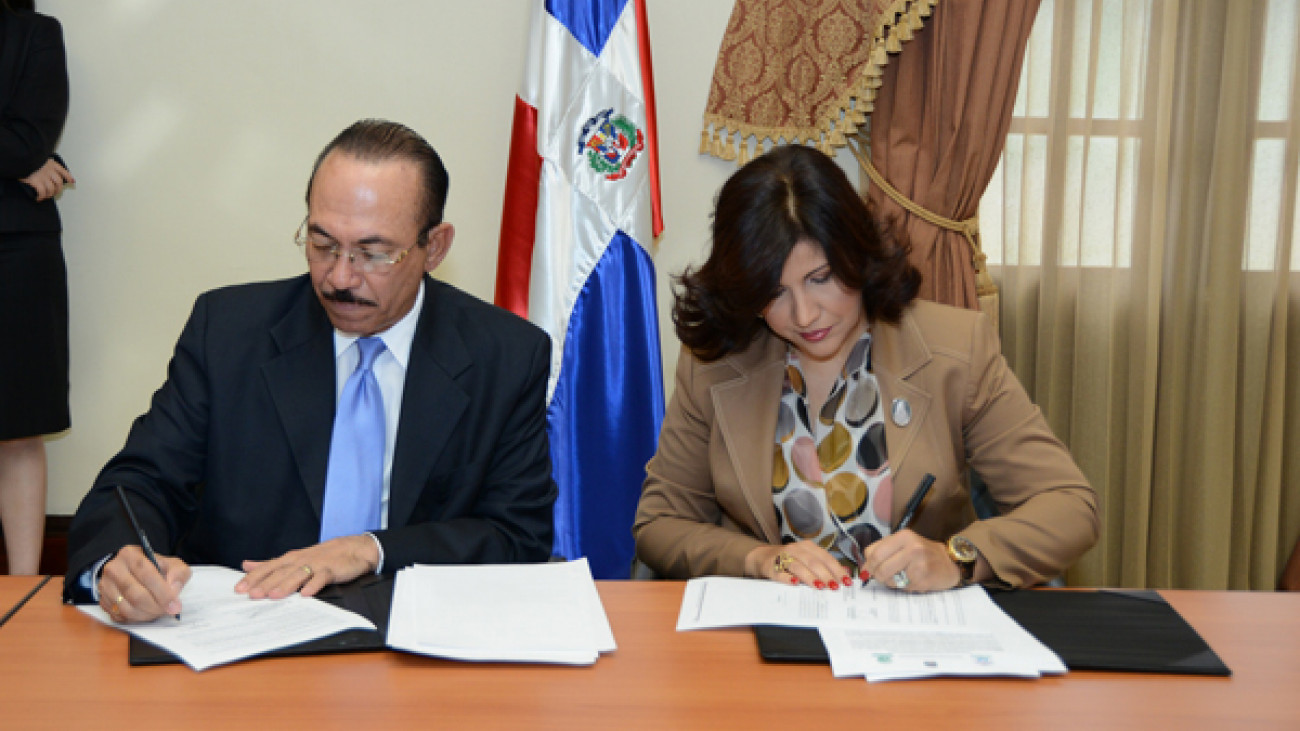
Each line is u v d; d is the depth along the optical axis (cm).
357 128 146
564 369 264
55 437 310
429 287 164
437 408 154
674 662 111
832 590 131
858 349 164
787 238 142
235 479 150
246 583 127
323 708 98
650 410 269
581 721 96
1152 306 291
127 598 115
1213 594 134
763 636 116
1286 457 301
